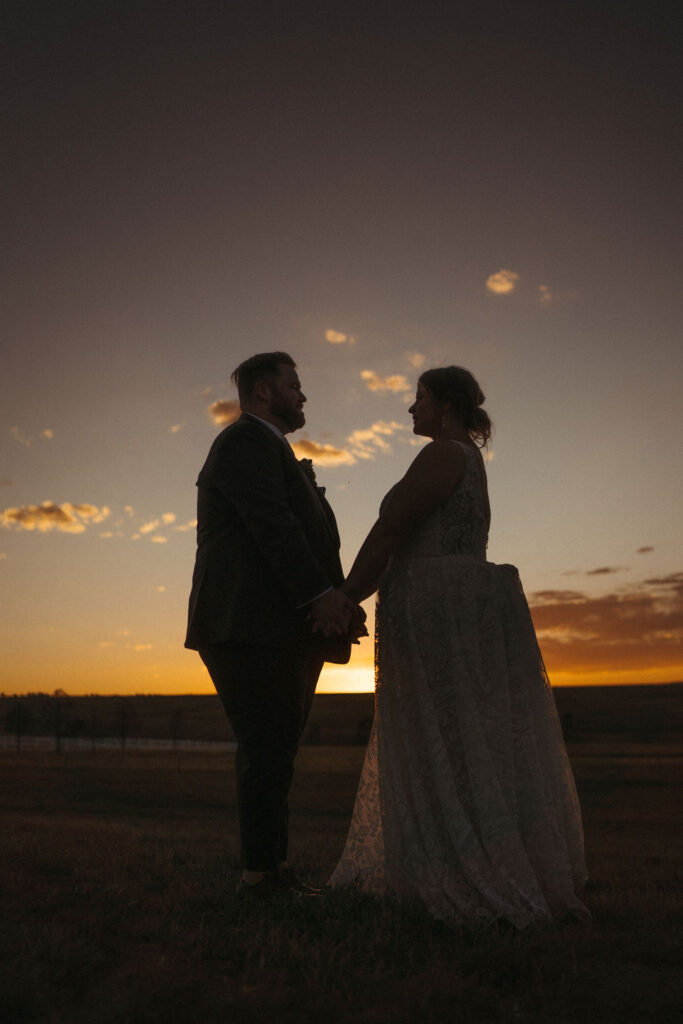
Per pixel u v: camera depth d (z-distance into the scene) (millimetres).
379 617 4078
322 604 3730
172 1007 2227
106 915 3320
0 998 2217
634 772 53281
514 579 4000
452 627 3797
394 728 3867
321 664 4207
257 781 3793
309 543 4062
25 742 129500
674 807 32250
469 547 3988
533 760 3646
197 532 4152
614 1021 2223
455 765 3656
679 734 96625
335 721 131500
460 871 3479
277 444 4051
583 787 44719
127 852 6055
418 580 3900
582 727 104625
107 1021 2148
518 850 3416
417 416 4320
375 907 3424
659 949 2809
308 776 55219
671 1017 2242
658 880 4895
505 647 3867
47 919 3240
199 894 3830
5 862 4930
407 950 2844
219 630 3809
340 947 2764
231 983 2443
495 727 3662
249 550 3887
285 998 2275
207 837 9992
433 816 3615
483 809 3502
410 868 3551
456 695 3707
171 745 125688
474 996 2373
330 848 8727
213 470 3955
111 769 66312
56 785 49438
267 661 3816
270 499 3797
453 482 3930
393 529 3873
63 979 2453
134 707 170875
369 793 4051
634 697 134125
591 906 3705
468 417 4234
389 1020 2158
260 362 4270
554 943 2898
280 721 3842
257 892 3729
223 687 3898
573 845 3730
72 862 5047
